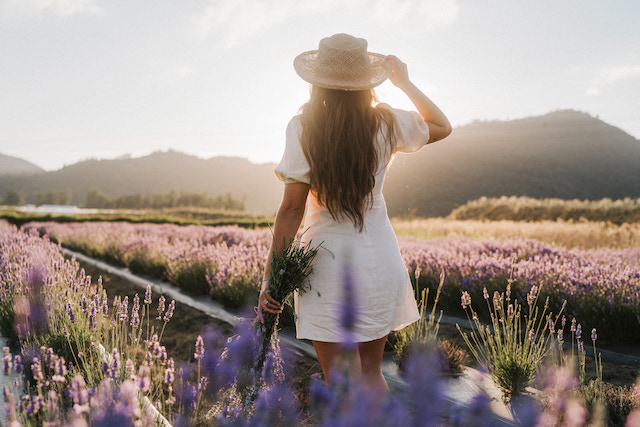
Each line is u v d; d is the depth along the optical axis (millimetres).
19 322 3859
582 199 116812
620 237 14508
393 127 2100
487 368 3703
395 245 2176
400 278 2154
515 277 5906
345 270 1993
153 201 187250
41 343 3555
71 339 3475
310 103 2084
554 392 2879
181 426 2170
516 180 119938
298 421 2486
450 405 2930
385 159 2100
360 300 1998
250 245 11094
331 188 1975
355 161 1977
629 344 4539
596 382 3162
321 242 2045
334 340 1977
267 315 2135
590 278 5473
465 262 6820
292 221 2055
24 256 5391
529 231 17422
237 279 6609
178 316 6109
